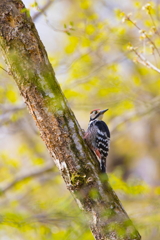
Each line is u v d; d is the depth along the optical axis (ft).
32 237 34.27
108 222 23.38
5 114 49.70
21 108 48.52
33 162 53.36
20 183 53.62
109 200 23.76
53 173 54.75
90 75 46.85
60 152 23.95
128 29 45.19
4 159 52.13
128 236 23.26
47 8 46.60
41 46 24.31
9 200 48.83
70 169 23.85
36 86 23.73
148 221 29.96
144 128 71.97
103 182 24.04
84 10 48.29
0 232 34.22
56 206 31.96
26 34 23.95
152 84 53.21
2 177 54.13
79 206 24.00
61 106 24.22
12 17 23.85
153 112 54.19
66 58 47.60
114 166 72.59
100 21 45.47
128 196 35.76
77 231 27.09
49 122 23.89
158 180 68.59
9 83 46.83
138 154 72.38
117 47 48.47
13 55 23.65
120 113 53.11
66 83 47.60
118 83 48.08
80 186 23.66
